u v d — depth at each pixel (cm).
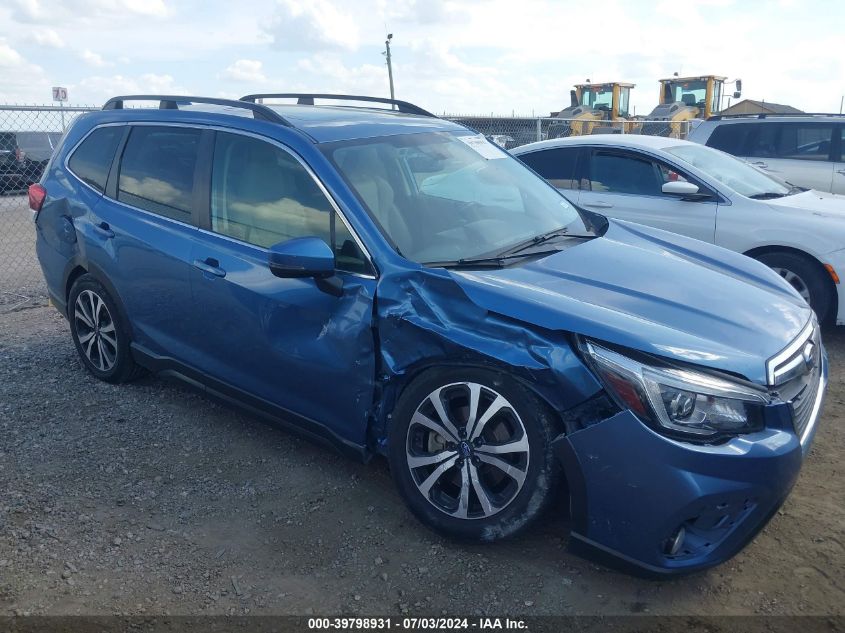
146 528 355
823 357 377
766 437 295
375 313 343
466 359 320
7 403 485
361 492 386
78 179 500
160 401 490
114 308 481
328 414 372
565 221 438
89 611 300
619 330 298
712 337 311
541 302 313
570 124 1752
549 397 304
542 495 314
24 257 1011
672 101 2469
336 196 368
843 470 411
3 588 311
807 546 343
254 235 397
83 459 416
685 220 684
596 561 309
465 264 352
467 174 431
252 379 403
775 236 639
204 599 309
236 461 416
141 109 484
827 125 1032
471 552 338
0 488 385
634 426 288
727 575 325
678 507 285
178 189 437
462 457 329
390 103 511
